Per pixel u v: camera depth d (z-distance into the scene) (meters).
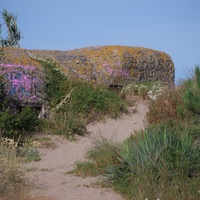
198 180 7.32
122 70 17.97
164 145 7.99
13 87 13.78
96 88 16.48
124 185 7.42
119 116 15.08
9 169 7.41
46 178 8.50
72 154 11.27
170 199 6.64
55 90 14.98
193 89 12.91
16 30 21.11
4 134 11.97
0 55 15.39
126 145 8.38
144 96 17.30
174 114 13.18
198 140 9.22
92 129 13.95
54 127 13.41
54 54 17.88
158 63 19.45
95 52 18.36
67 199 7.02
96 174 8.67
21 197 7.02
